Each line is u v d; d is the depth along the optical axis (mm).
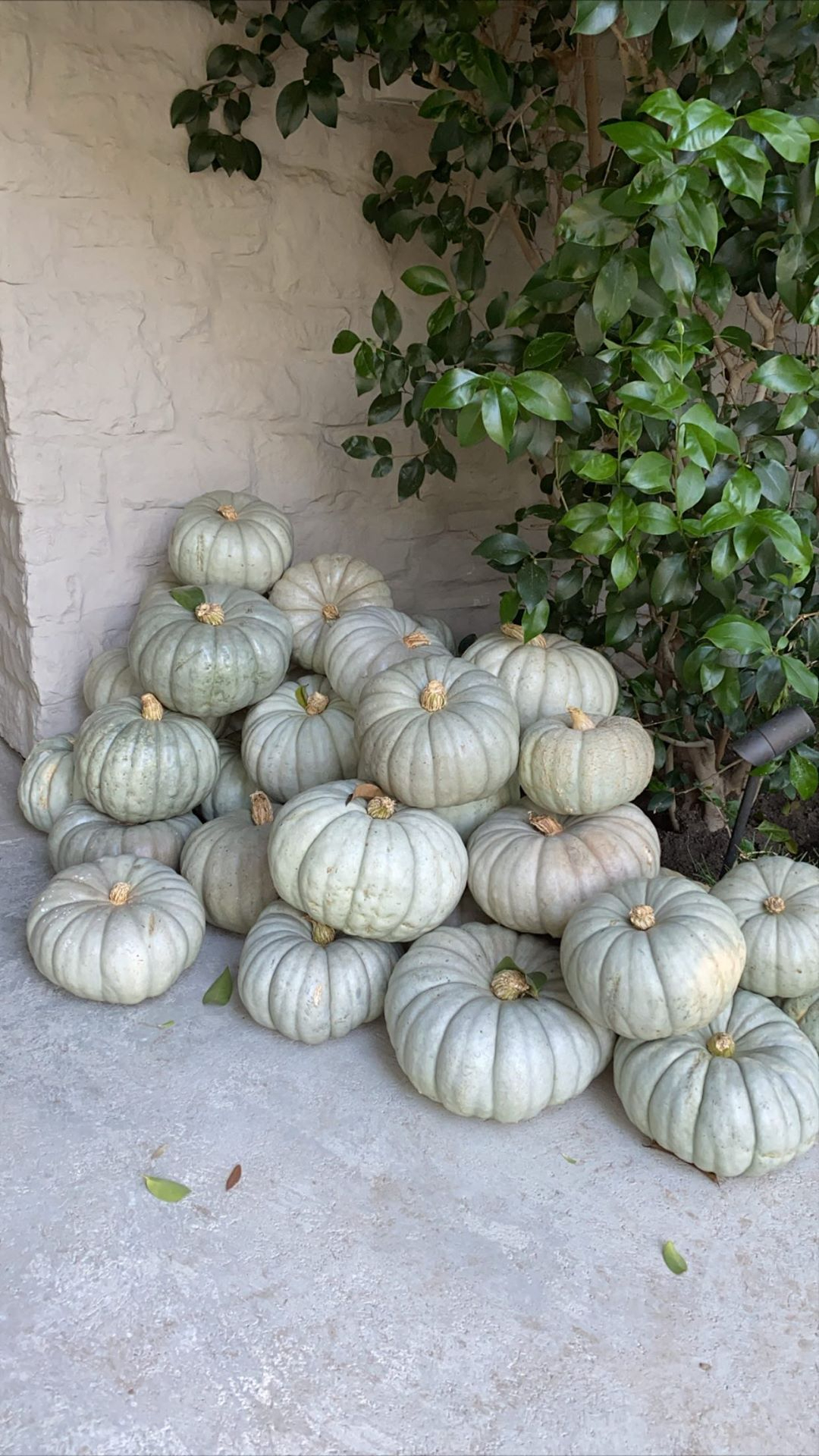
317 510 4152
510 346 3041
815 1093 2389
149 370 3680
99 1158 2432
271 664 3312
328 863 2623
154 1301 2117
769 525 2527
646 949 2377
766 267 2863
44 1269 2172
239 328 3801
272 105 3645
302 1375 1986
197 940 2902
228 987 2951
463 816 3004
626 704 3451
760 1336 2082
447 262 4074
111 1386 1959
